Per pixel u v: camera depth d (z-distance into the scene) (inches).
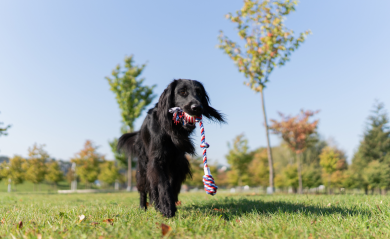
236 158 1206.3
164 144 134.0
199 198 267.9
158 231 90.5
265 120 502.9
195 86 132.6
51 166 1370.6
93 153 1331.2
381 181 1105.4
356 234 90.9
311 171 1232.8
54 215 125.2
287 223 105.7
